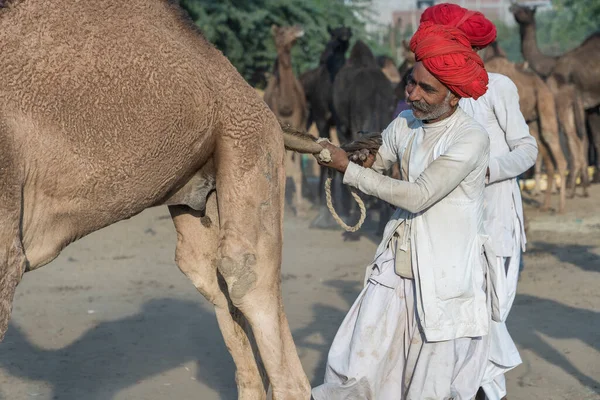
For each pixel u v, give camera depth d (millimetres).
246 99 3727
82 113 3217
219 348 6023
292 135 3908
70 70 3193
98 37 3281
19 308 7090
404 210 3781
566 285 7855
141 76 3354
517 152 4539
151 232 10977
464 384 3752
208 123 3596
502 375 4301
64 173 3221
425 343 3631
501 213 4551
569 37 41656
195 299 7465
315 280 8188
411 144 3793
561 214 12406
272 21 19734
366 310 3719
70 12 3248
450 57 3496
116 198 3408
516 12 16859
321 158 3857
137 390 5141
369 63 12211
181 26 3602
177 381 5316
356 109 11602
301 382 3891
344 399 3684
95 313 6938
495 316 3869
